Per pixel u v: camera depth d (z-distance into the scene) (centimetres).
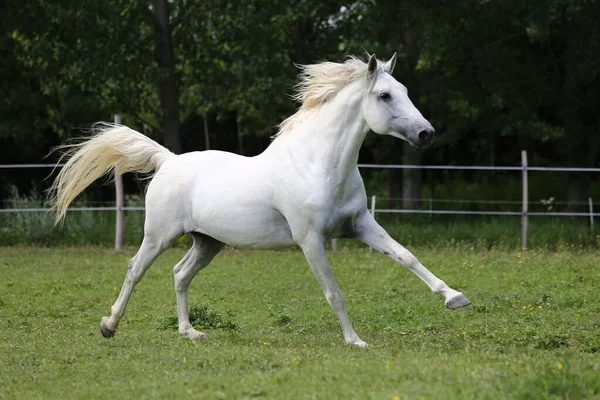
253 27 2139
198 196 843
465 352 708
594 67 2011
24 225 1931
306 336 877
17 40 2273
